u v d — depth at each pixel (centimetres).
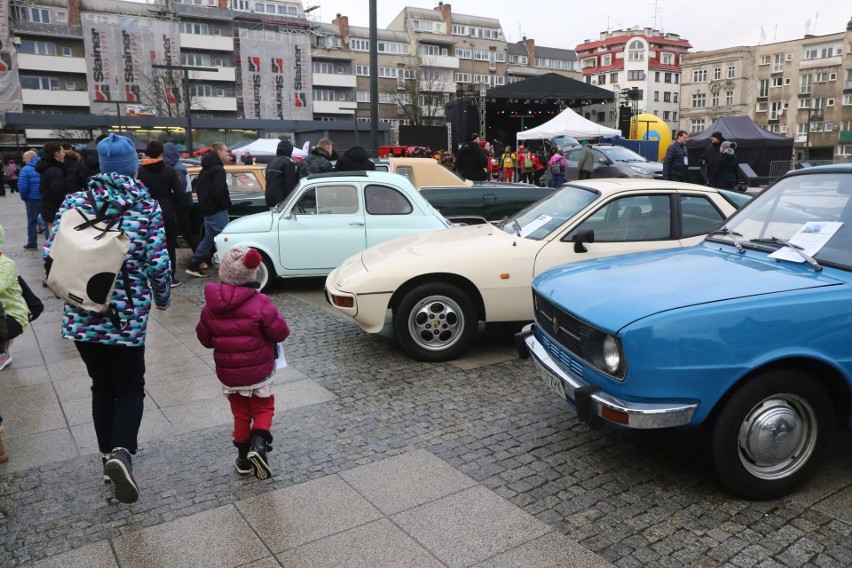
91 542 315
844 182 380
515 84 3144
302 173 1090
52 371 578
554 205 621
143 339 347
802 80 8675
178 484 370
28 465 400
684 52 10838
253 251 355
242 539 314
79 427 457
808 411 332
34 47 6850
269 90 7862
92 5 7062
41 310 560
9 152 6575
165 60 7194
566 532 313
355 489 359
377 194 855
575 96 3164
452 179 1138
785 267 362
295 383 532
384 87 8988
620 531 313
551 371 380
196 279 984
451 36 9469
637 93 3562
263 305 355
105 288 319
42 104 6844
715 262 386
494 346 626
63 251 320
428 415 462
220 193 962
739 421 322
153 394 514
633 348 318
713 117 9569
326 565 292
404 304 566
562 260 566
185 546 310
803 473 337
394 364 576
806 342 322
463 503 341
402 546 305
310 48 8075
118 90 7038
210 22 7588
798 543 300
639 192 583
